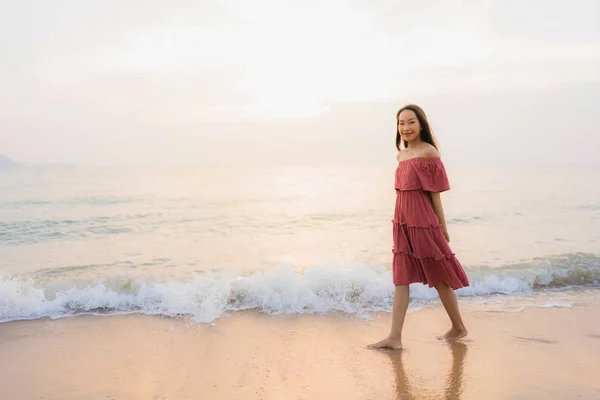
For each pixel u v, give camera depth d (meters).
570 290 4.76
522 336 3.39
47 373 2.82
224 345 3.28
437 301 4.35
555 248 7.34
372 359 2.99
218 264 6.59
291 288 4.34
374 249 7.82
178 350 3.19
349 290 4.41
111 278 4.87
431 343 3.28
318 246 8.14
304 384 2.62
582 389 2.49
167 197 18.06
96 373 2.81
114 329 3.65
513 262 5.91
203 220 11.82
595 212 12.11
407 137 3.32
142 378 2.73
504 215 11.72
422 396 2.44
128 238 9.22
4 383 2.68
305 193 20.03
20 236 9.56
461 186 21.95
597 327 3.59
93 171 47.62
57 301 4.22
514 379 2.64
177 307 4.14
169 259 7.03
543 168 49.50
